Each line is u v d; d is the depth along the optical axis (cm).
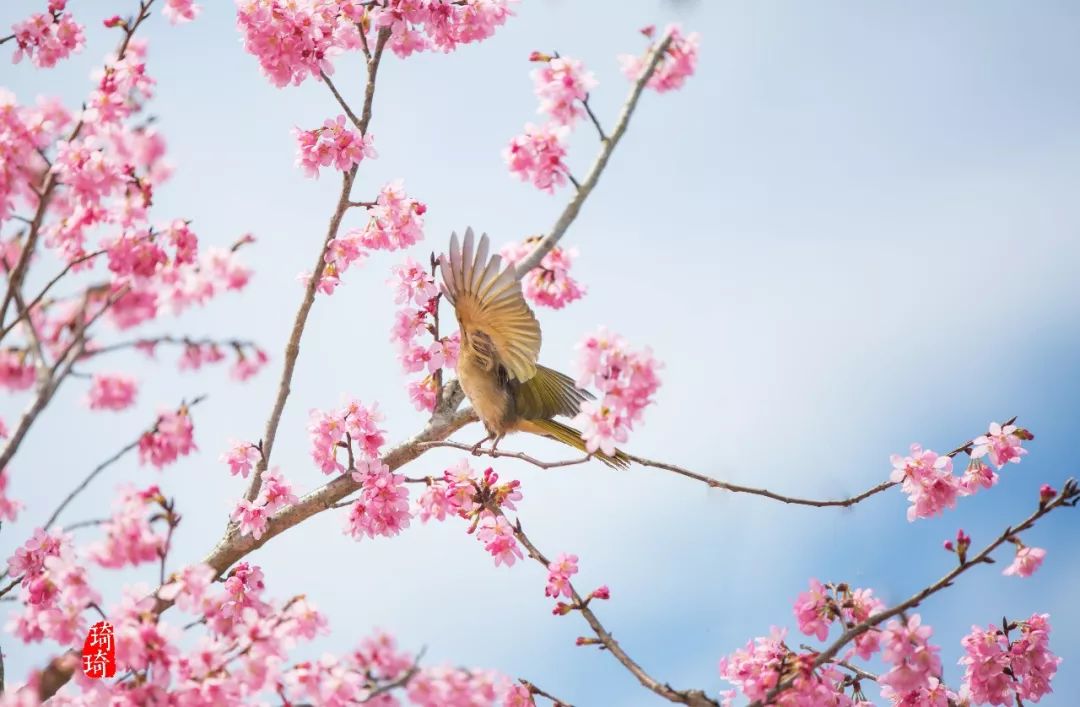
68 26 1242
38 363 980
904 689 1083
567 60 1202
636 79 1240
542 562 1206
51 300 1052
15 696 962
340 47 1309
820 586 1150
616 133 1220
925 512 1246
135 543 977
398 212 1327
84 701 962
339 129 1301
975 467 1262
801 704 1096
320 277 1298
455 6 1359
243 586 1145
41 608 1033
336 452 1277
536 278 1335
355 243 1316
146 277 1039
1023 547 1089
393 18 1329
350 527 1244
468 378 1198
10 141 1069
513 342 1137
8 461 930
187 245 1051
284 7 1300
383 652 978
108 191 1053
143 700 960
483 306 1138
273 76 1307
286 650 995
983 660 1223
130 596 981
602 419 998
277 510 1244
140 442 1033
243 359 1073
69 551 988
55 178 1050
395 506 1241
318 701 960
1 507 1098
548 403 1222
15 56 1242
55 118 1102
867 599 1145
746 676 1130
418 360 1324
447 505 1243
